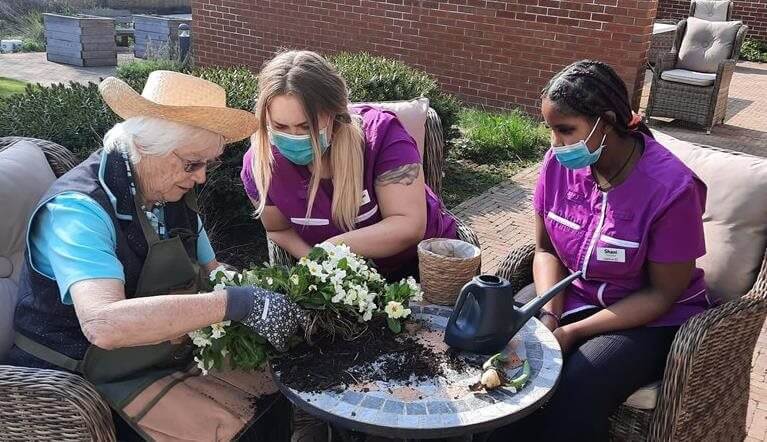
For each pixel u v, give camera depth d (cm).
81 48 1241
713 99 852
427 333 215
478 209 573
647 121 917
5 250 232
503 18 815
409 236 257
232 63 1016
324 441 271
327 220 267
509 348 209
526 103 831
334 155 251
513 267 289
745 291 258
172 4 2014
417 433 170
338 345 207
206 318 186
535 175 663
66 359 202
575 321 260
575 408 231
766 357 364
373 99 572
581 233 254
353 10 905
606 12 751
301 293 204
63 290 185
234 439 212
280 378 191
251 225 471
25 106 406
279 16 959
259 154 257
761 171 259
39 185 245
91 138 398
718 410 250
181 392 211
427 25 865
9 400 189
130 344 179
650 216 234
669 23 1585
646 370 239
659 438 233
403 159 259
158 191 206
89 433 188
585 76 230
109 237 196
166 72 212
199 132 199
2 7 1734
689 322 230
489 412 177
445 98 657
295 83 230
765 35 1551
